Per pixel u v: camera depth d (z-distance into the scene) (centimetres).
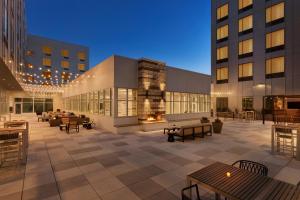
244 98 2442
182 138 987
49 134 1197
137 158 692
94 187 457
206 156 720
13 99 3275
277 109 2131
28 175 530
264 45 2248
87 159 679
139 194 423
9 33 1466
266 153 763
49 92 3312
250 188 258
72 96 2598
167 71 1672
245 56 2434
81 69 4272
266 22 2234
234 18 2564
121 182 486
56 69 3934
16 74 1877
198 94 2053
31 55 3619
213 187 262
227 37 2652
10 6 1527
